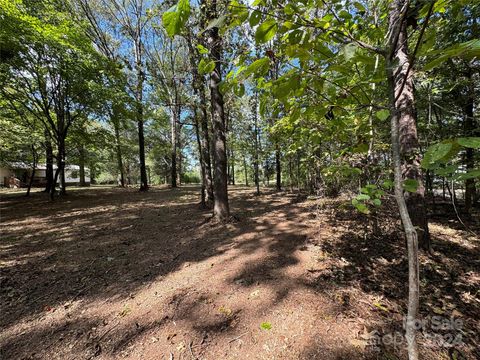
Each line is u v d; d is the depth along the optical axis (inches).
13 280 119.6
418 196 140.7
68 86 352.2
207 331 83.6
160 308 96.2
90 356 74.4
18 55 298.7
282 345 76.1
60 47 299.1
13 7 253.4
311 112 49.3
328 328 82.0
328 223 206.5
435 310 93.7
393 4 37.7
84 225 223.0
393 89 35.8
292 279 115.3
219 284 113.3
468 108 158.1
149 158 940.0
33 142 393.7
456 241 171.3
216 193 226.1
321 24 35.5
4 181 812.6
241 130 503.8
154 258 146.0
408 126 125.3
